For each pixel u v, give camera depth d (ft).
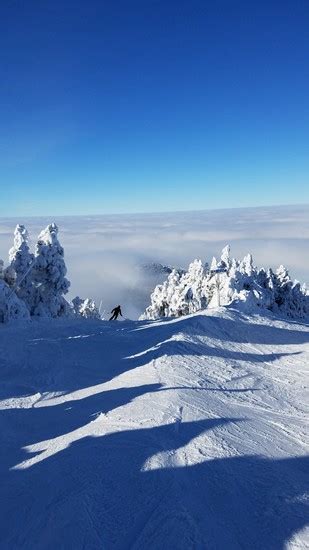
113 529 14.90
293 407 28.73
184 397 27.78
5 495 17.78
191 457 19.57
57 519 15.56
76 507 15.96
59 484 17.83
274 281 116.57
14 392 30.99
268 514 15.98
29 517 16.01
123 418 24.17
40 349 42.70
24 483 18.47
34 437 23.61
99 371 35.86
